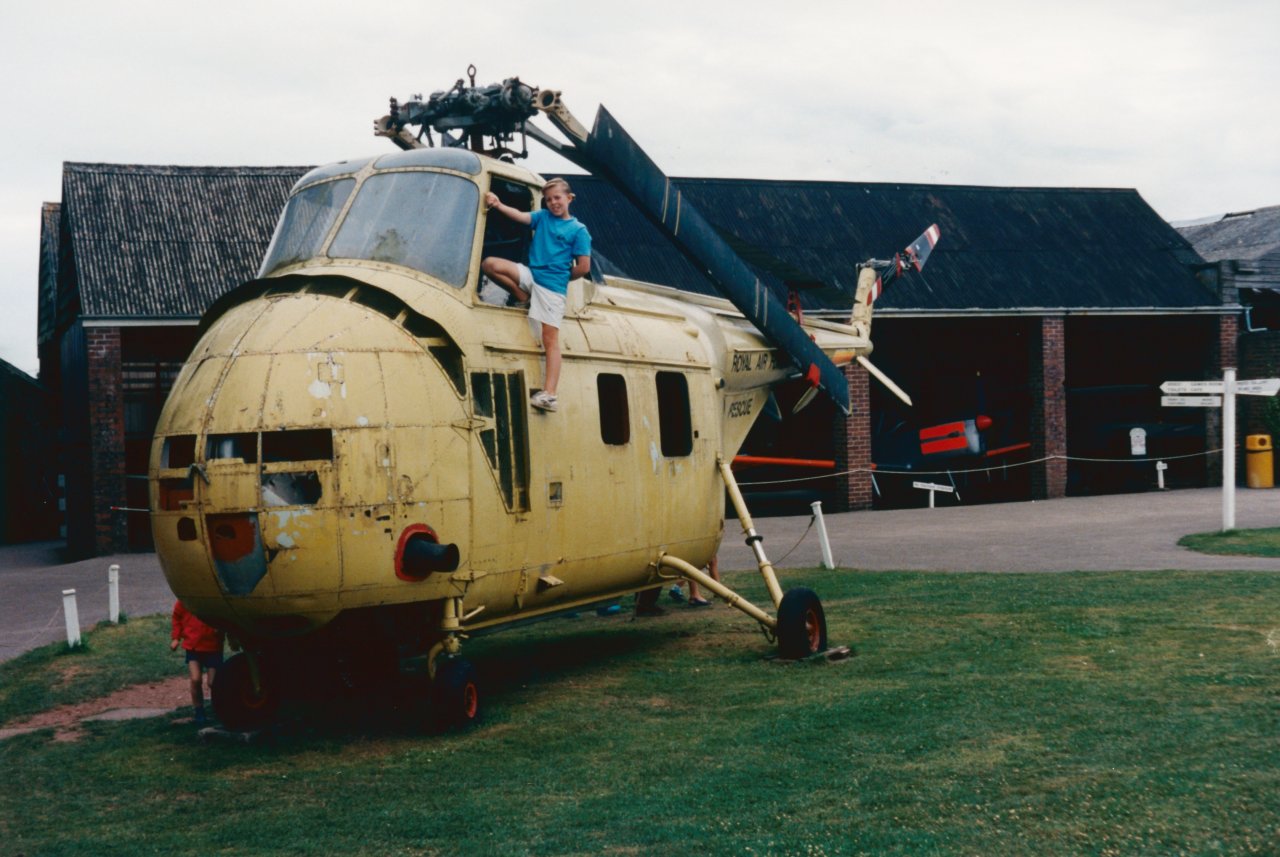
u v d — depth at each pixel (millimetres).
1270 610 11500
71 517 27297
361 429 7516
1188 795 5910
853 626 11828
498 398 8422
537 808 6496
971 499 33250
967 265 31172
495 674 10570
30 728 9477
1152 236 34312
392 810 6617
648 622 13352
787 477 30609
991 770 6562
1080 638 10469
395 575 7605
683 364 11102
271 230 25750
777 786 6566
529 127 10000
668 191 10398
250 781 7461
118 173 26531
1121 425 33344
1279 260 35125
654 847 5684
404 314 8086
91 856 6141
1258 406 33375
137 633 13703
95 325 22906
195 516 7504
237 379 7582
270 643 8383
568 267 9008
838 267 29453
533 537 8648
